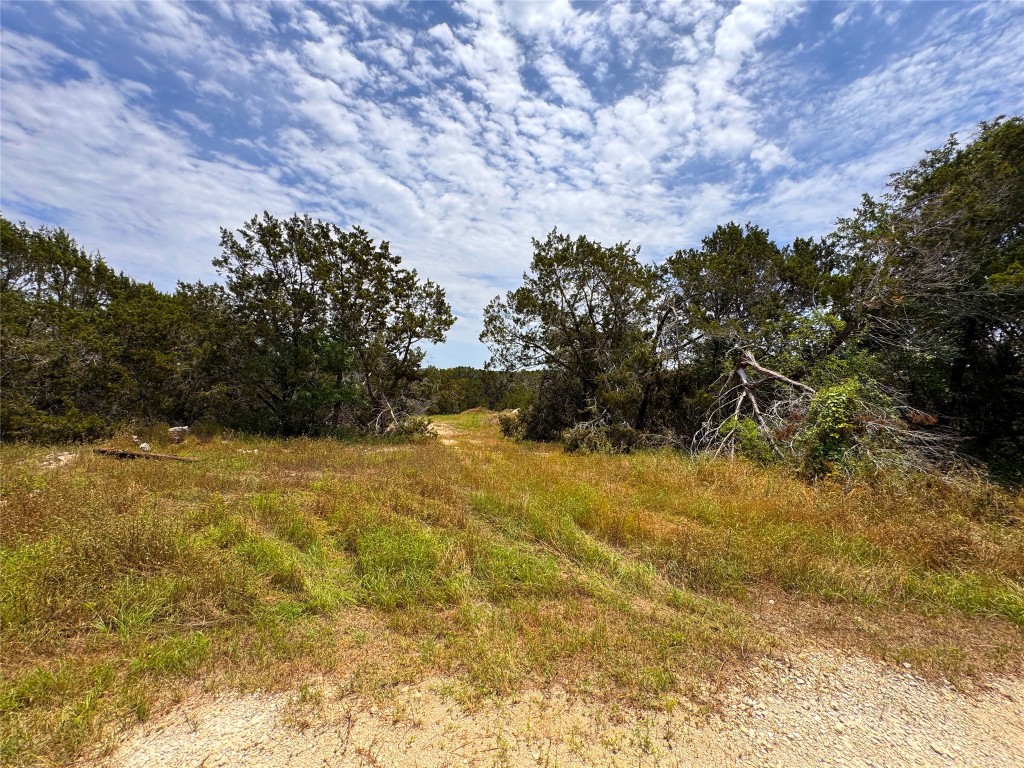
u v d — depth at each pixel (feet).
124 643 10.43
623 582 14.90
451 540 17.51
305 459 35.06
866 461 26.68
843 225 46.55
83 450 33.40
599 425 52.47
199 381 51.49
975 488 22.59
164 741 7.85
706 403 49.01
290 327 54.24
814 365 39.99
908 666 10.85
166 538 14.19
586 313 61.72
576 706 9.07
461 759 7.64
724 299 54.80
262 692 9.23
